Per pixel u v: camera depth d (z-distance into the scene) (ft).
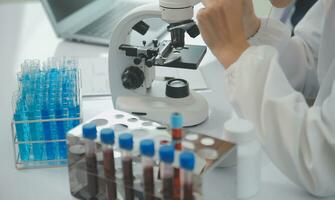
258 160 3.35
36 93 3.88
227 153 3.10
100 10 6.42
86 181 3.40
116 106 4.37
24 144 3.76
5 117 4.45
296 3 7.07
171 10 3.83
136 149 3.15
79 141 3.33
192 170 2.83
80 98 4.14
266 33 4.51
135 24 4.22
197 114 4.17
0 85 4.99
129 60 4.33
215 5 3.58
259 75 3.43
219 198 3.26
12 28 6.36
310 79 4.82
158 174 3.12
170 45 4.45
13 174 3.71
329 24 4.17
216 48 3.67
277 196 3.41
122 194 3.26
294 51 4.76
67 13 6.08
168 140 3.12
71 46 5.89
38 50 5.76
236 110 3.62
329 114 3.24
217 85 4.91
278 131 3.33
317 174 3.28
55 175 3.70
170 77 4.71
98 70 5.21
